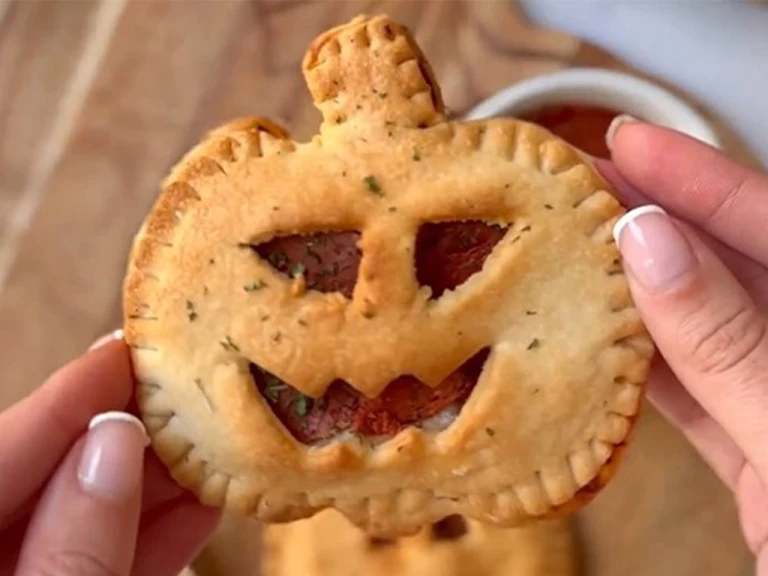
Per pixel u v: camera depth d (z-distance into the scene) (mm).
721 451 266
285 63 334
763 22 328
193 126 333
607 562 305
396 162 195
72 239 330
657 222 195
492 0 333
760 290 260
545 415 197
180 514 253
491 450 197
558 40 332
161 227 200
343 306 194
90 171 332
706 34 329
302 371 194
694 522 304
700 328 198
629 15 330
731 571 301
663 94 302
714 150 246
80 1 346
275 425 198
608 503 308
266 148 199
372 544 302
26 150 342
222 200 197
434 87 204
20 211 341
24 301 328
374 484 201
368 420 200
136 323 201
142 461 206
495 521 202
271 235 195
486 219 196
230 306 196
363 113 197
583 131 313
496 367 196
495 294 195
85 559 200
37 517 204
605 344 198
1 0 347
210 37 336
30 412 217
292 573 304
